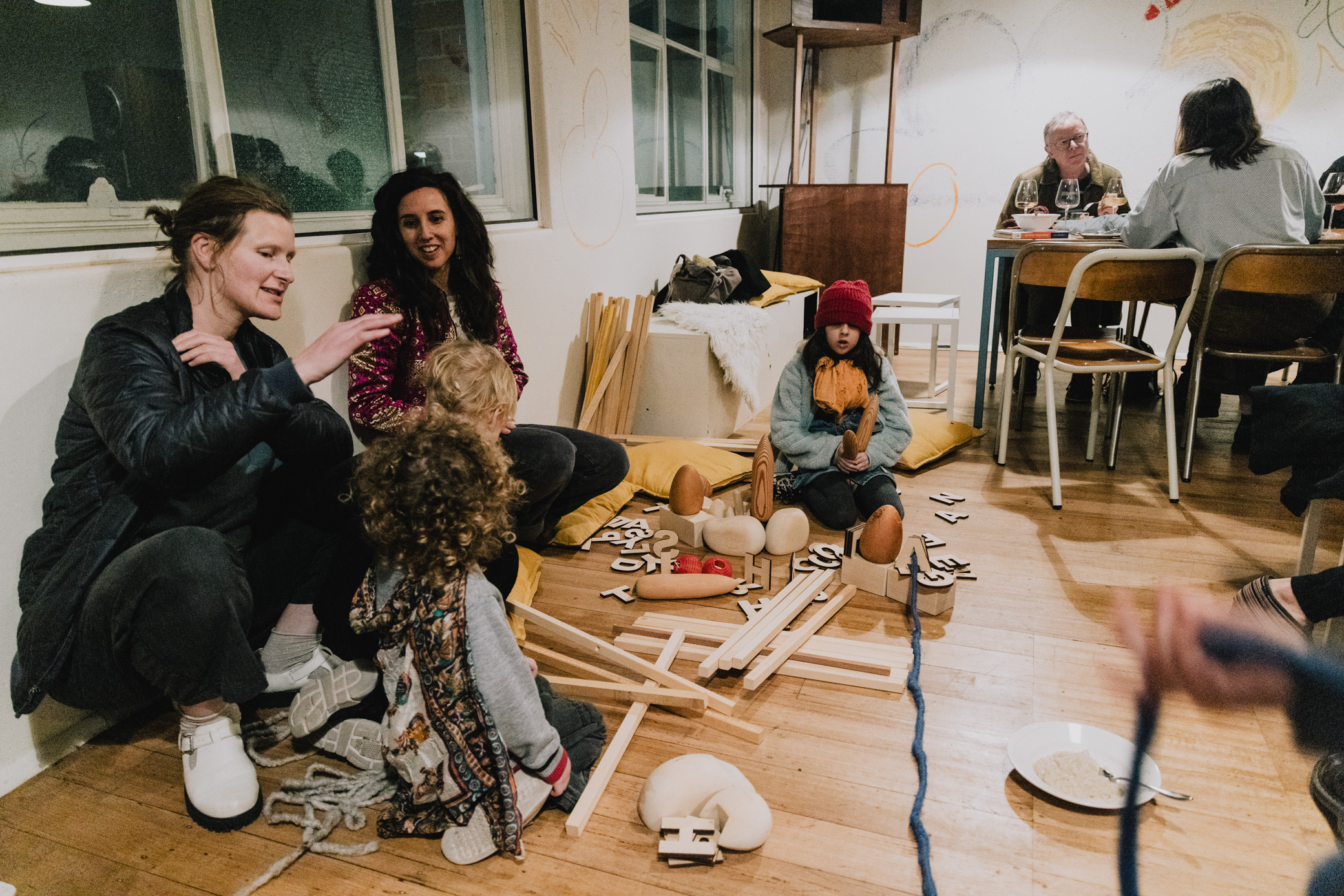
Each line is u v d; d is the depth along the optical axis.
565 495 2.41
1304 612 1.55
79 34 1.61
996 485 2.95
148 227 1.76
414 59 2.51
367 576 1.28
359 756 1.50
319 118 2.20
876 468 2.64
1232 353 2.93
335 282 2.11
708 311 3.40
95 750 1.59
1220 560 2.31
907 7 5.00
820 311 2.60
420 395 2.11
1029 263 3.01
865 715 1.65
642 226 3.77
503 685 1.24
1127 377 4.15
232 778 1.39
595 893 1.24
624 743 1.54
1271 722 1.59
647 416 3.41
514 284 2.81
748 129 5.48
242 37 1.95
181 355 1.44
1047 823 1.36
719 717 1.61
